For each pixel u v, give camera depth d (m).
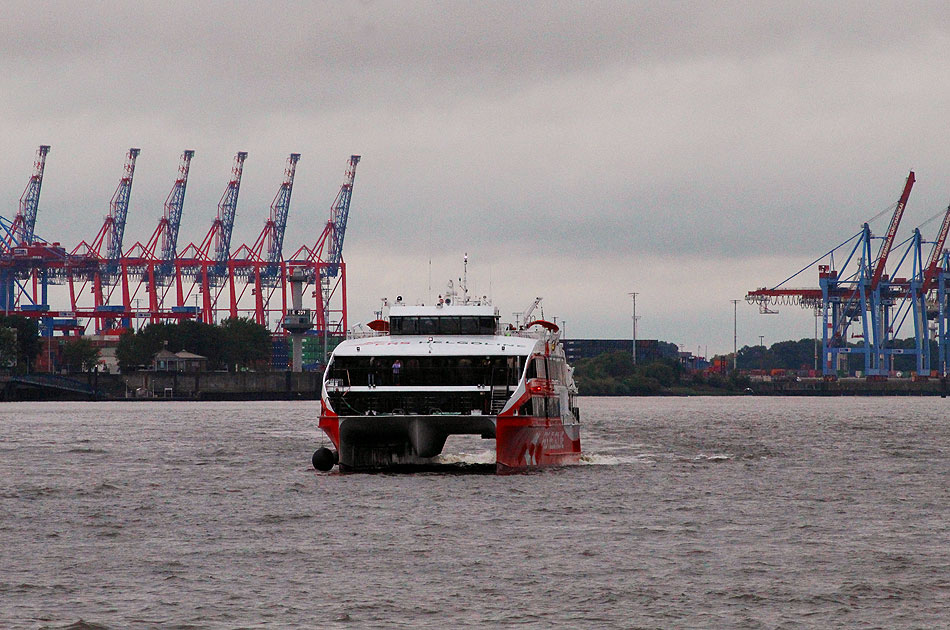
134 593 137.50
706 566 151.25
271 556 158.25
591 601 133.62
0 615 128.12
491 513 192.88
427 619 126.62
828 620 126.38
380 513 193.38
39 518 192.62
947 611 129.75
